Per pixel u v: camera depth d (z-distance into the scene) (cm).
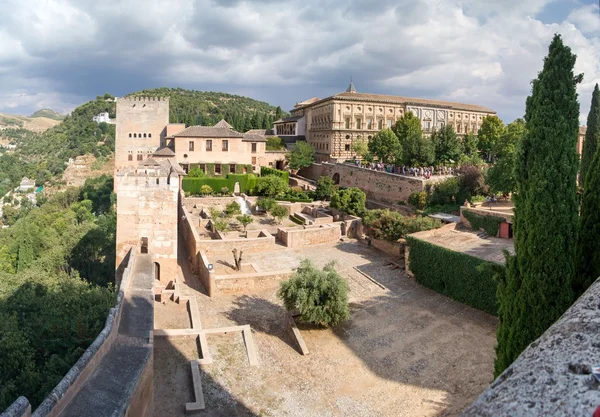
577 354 424
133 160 10475
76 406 1500
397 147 9025
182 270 4878
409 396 2609
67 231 7156
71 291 3116
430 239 4575
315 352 3148
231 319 3622
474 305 3675
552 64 1953
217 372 2789
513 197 2072
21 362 2308
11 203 15788
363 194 6669
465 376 2730
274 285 4303
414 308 3775
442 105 11700
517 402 389
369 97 11025
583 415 343
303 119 12700
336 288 3350
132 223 4081
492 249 4191
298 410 2517
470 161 7419
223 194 8544
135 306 2694
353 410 2520
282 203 7731
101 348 1905
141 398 1894
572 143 1908
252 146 9800
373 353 3108
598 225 1825
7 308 3005
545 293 1855
